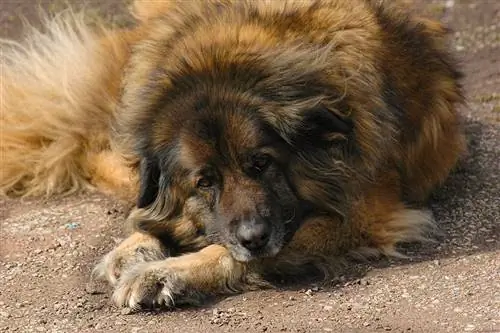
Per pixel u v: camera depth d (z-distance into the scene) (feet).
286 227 33.78
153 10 43.32
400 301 31.55
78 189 45.11
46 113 45.68
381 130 35.63
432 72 39.86
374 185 36.35
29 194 45.03
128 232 37.86
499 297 31.01
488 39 57.16
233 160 32.81
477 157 44.37
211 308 32.45
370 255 35.60
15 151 45.44
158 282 32.58
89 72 45.85
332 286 33.58
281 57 33.45
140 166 35.96
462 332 28.89
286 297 32.89
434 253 35.55
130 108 35.83
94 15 58.80
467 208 39.52
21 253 37.50
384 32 37.88
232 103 32.78
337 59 34.78
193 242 35.99
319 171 34.17
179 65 34.35
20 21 60.39
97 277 35.12
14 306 33.06
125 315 32.22
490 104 49.96
